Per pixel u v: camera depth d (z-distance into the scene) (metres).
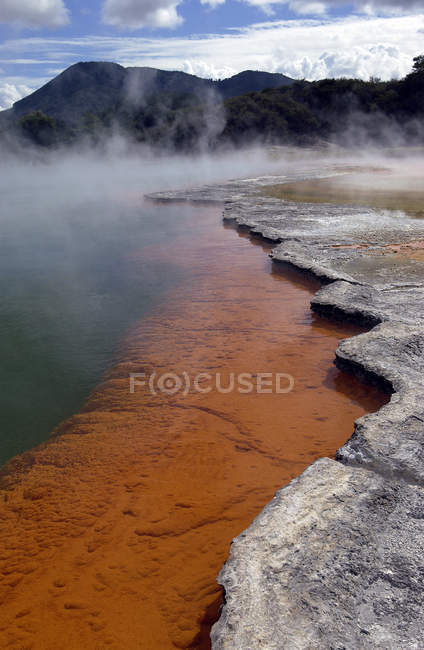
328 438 3.87
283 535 2.57
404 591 2.27
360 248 9.65
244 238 11.95
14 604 2.58
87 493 3.43
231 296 7.66
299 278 8.33
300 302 7.15
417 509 2.77
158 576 2.69
